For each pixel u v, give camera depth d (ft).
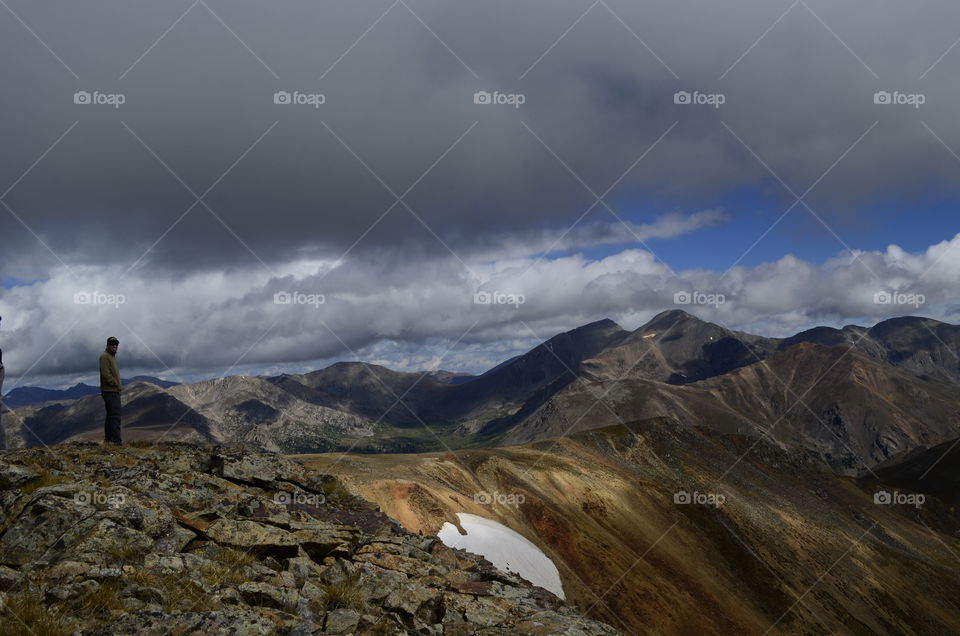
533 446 466.70
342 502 67.92
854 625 346.33
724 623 251.60
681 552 320.70
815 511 526.16
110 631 27.86
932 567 494.18
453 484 246.68
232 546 41.96
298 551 44.11
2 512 37.29
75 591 30.22
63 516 36.96
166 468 61.52
